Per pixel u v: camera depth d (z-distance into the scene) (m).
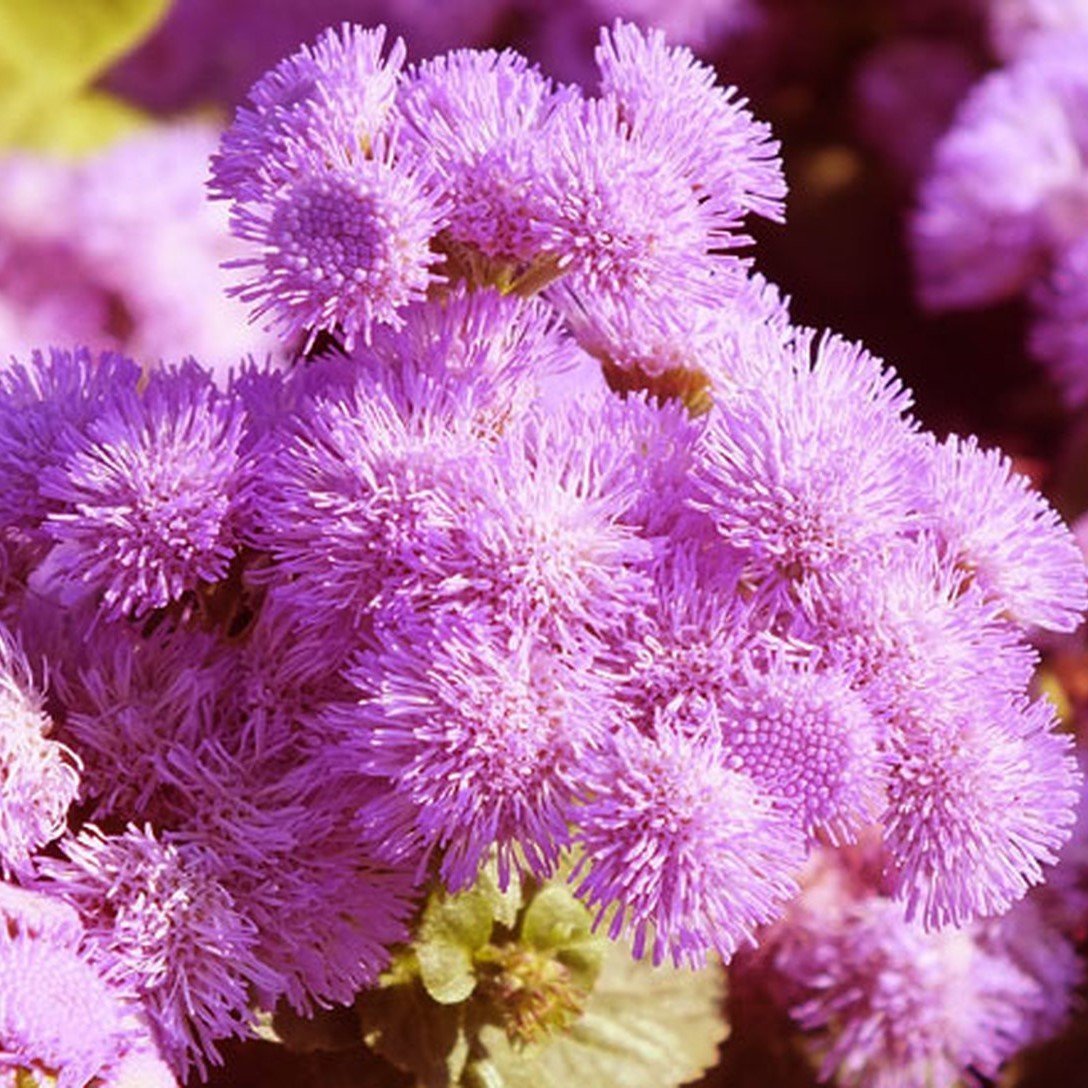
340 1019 0.24
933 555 0.23
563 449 0.22
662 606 0.22
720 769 0.22
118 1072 0.22
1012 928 0.27
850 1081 0.27
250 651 0.23
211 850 0.22
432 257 0.22
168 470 0.22
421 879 0.22
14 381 0.23
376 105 0.22
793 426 0.22
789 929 0.27
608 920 0.24
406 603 0.22
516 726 0.22
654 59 0.22
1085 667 0.29
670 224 0.22
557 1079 0.25
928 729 0.22
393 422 0.22
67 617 0.23
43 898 0.22
